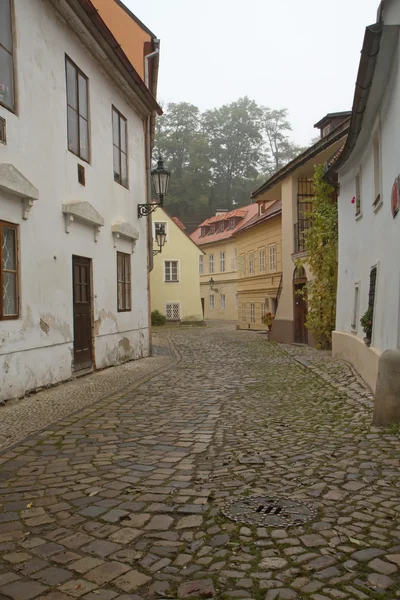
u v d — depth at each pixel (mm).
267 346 19406
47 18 9156
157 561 3064
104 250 11938
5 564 3051
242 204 68938
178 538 3359
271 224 28594
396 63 6844
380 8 6160
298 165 19188
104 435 6070
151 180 16109
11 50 8031
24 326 8227
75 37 10383
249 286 33000
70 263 10031
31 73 8562
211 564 3016
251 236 32531
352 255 12070
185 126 69500
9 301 7926
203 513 3752
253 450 5402
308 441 5719
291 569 2936
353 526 3475
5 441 5770
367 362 9477
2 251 7688
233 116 70188
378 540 3270
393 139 7281
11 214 7895
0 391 7559
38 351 8750
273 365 13141
